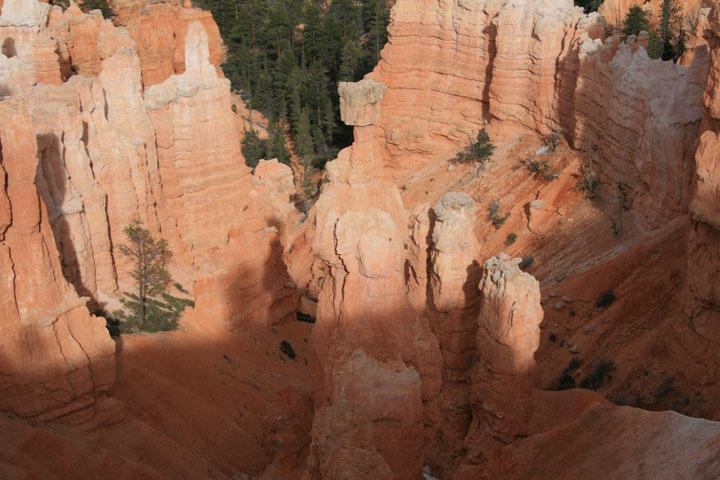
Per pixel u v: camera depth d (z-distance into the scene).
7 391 28.22
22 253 28.16
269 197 63.28
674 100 50.31
